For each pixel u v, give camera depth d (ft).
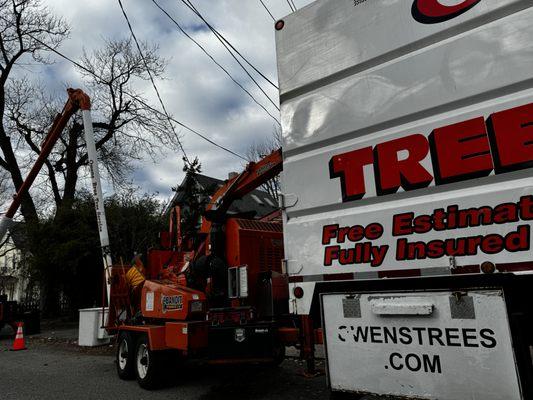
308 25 13.62
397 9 11.62
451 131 10.24
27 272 56.95
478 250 9.40
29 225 54.60
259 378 21.02
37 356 31.24
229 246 20.17
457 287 9.55
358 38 12.34
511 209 9.09
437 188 10.30
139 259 26.20
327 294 11.23
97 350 33.01
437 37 10.81
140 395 18.78
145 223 56.75
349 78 12.44
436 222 10.14
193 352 17.92
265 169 19.36
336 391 10.90
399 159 11.06
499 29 9.77
